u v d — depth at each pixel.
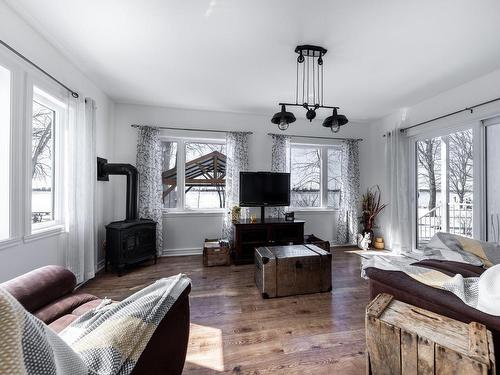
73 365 0.64
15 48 1.76
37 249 2.01
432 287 1.23
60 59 2.28
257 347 1.62
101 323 0.93
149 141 3.58
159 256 3.67
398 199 3.78
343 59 2.35
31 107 1.91
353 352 1.58
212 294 2.42
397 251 3.74
